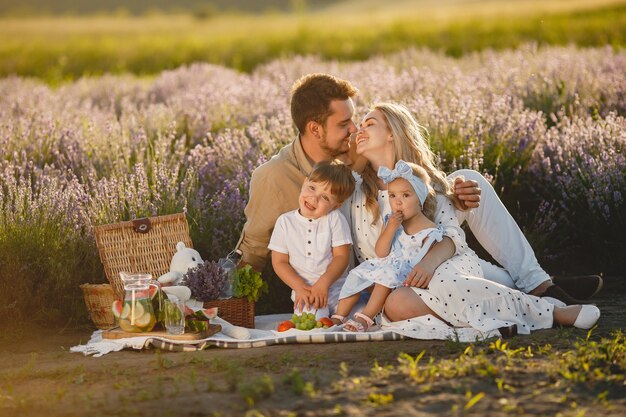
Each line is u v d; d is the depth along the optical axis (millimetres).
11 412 3240
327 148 5090
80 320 5215
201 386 3506
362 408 3156
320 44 21516
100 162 6863
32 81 14664
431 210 4824
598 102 8234
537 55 11203
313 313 4777
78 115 8797
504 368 3621
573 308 4535
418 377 3498
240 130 7805
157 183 6047
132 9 61812
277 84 10719
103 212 5656
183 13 57500
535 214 6465
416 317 4551
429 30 22922
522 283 5113
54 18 52969
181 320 4480
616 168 6133
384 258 4762
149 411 3170
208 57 20375
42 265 5309
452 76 9047
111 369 3939
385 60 13117
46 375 3857
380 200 5023
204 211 5867
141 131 7129
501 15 26891
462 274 4582
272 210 5105
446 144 6586
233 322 4926
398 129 4977
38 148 7242
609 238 6094
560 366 3580
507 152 6617
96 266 5418
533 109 8117
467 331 4406
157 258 5074
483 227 5117
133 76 16500
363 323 4578
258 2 63438
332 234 4910
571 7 27953
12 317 5078
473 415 3084
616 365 3627
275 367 3770
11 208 5707
